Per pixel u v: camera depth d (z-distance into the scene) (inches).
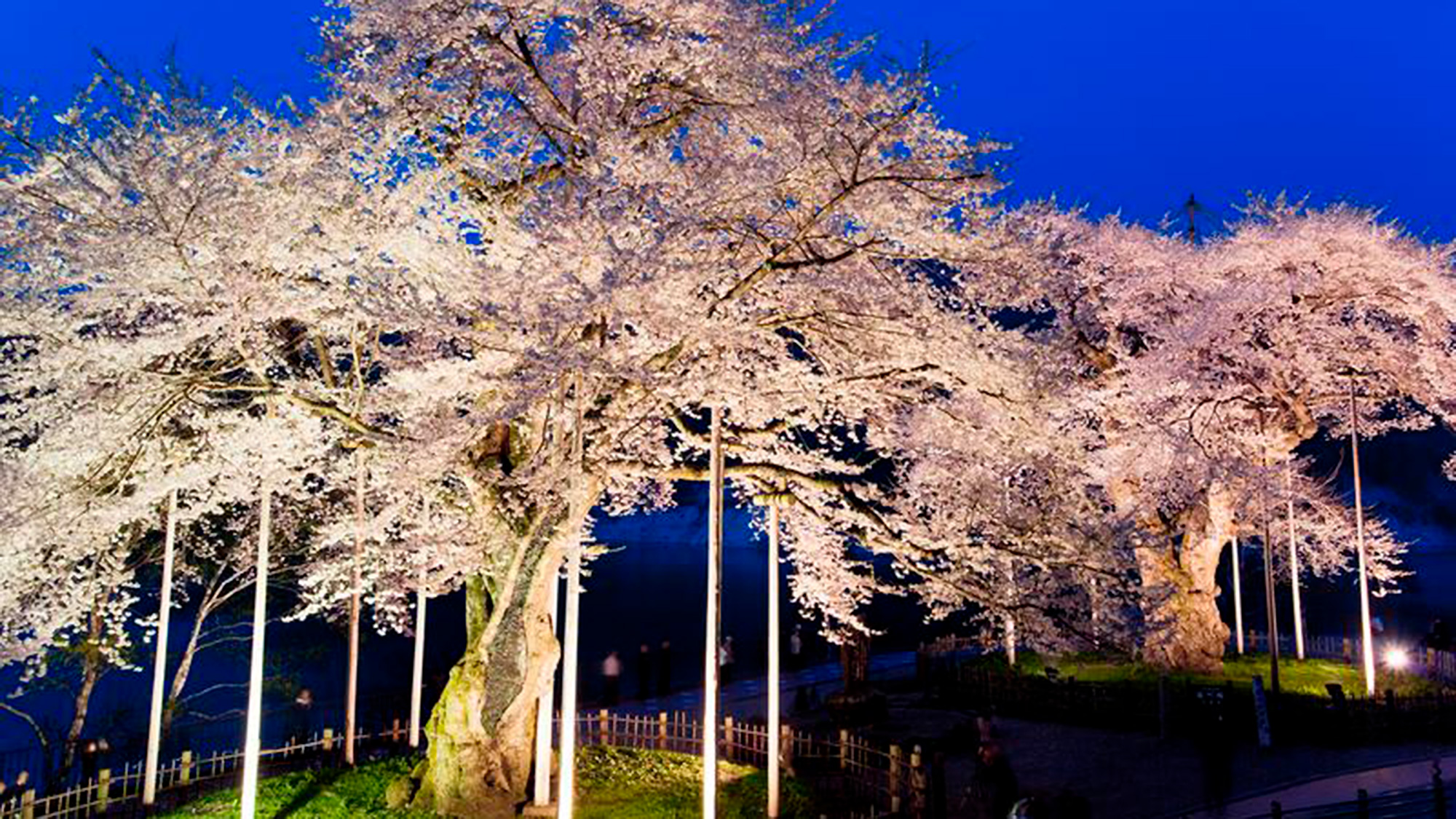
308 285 514.0
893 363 574.2
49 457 470.9
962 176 498.0
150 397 512.7
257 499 669.3
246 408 573.3
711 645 482.6
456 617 1868.8
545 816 560.7
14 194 476.4
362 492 656.4
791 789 604.4
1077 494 608.7
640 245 467.5
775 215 533.3
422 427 468.4
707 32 548.1
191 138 465.7
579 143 564.4
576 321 442.3
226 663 1241.4
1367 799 531.2
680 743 790.5
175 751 823.7
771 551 593.9
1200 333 924.0
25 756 841.5
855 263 563.5
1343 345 1016.9
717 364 542.0
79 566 629.9
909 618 1920.5
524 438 587.8
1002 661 1050.1
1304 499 1134.4
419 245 511.5
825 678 1136.8
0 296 473.4
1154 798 607.8
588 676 1211.2
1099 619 550.0
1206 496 979.3
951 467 615.8
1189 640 991.6
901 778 587.5
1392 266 936.3
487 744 581.3
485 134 591.5
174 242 443.5
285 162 493.4
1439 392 1003.9
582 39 545.6
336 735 826.8
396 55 545.0
